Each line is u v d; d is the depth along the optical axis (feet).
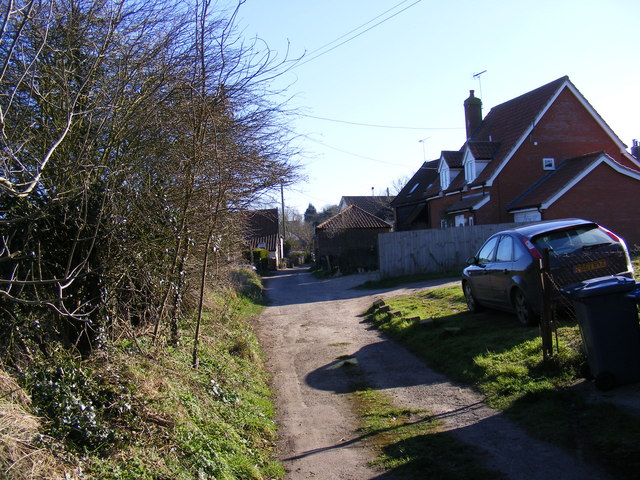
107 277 20.08
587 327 18.52
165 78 21.18
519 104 98.73
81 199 17.72
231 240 31.96
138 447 14.64
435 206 111.04
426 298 49.60
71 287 19.10
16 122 17.12
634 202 78.95
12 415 12.06
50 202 16.08
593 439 15.23
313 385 26.76
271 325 47.75
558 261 27.04
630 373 18.02
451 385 23.26
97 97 18.86
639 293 17.80
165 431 15.96
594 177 78.07
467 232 82.43
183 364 23.07
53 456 12.19
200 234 26.50
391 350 31.91
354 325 43.45
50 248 18.54
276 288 98.48
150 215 22.43
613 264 26.89
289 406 23.84
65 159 17.93
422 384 24.23
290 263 212.84
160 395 17.58
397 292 63.57
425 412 20.42
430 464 15.65
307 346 36.58
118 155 20.56
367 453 17.35
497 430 17.35
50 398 14.42
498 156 91.04
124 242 20.52
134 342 21.59
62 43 18.72
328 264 129.49
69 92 18.13
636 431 15.01
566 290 19.33
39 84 18.15
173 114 22.07
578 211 77.71
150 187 22.58
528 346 24.06
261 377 28.37
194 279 30.01
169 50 22.00
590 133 91.09
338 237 130.52
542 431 16.48
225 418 20.07
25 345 16.65
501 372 22.02
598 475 13.52
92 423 14.19
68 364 16.19
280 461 17.88
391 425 19.54
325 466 16.85
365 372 27.86
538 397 18.84
